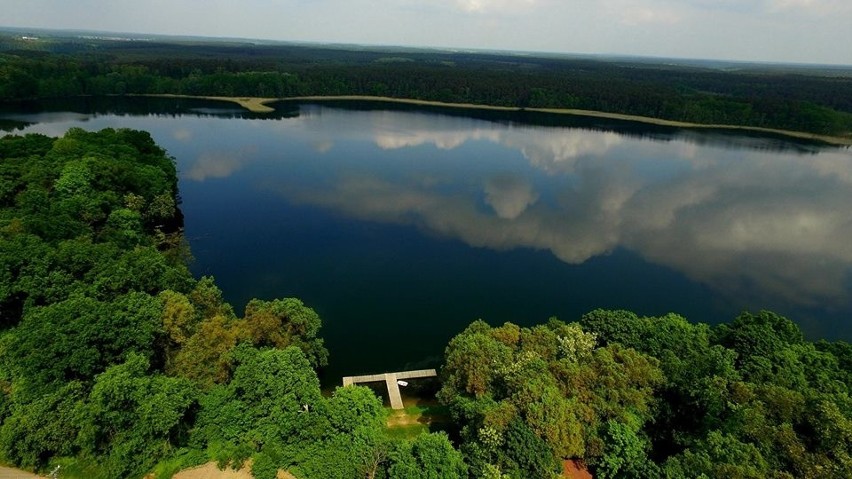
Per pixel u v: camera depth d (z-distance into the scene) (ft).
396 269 369.50
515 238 435.94
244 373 169.58
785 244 438.81
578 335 206.80
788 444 146.10
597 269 385.29
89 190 329.31
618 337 218.18
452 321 306.35
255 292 324.19
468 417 171.53
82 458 156.15
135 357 168.55
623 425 158.81
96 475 151.53
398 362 264.52
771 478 135.13
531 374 173.78
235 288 326.85
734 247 431.02
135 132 478.18
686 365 195.52
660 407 180.75
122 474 149.59
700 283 368.68
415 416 219.41
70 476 152.25
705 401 173.47
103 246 248.52
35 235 243.60
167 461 155.12
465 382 192.03
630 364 186.09
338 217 463.42
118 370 160.35
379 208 491.72
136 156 423.23
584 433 159.33
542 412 156.04
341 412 163.53
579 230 457.27
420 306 321.32
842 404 167.12
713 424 167.22
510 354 193.16
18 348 167.53
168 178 435.12
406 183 572.51
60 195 321.73
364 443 156.87
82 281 224.74
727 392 173.27
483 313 317.22
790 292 360.07
